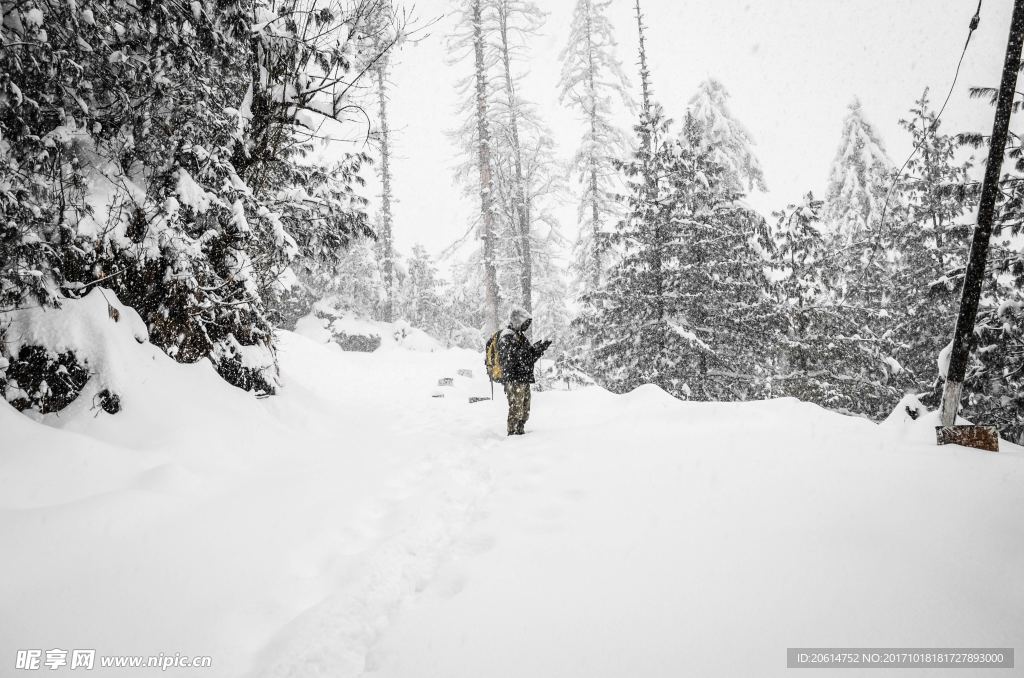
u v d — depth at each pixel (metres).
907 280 18.00
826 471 3.82
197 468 4.29
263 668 1.97
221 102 6.27
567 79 21.45
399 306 30.80
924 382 16.33
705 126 21.36
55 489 3.29
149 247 5.45
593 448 5.34
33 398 4.32
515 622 2.12
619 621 2.06
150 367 5.03
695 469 4.18
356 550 3.15
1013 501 2.95
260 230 6.68
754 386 14.84
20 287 4.37
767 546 2.65
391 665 1.91
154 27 5.27
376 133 7.46
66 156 4.87
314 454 5.50
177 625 2.21
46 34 4.30
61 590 2.36
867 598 2.09
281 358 15.16
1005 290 12.03
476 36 20.08
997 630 1.82
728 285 14.09
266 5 6.21
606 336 15.45
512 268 22.91
